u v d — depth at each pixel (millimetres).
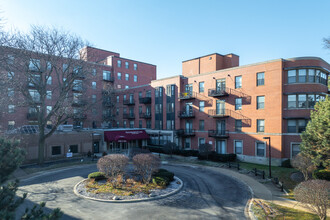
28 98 25891
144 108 43906
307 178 18531
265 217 11727
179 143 36938
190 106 35875
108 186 17000
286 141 26078
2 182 6230
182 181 19297
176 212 12727
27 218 6258
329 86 19844
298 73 25641
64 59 29281
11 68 25484
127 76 55625
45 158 29875
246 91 28984
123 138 36594
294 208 12906
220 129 31922
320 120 17328
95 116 48031
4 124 35125
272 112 26578
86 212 12602
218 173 22656
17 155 6543
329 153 17062
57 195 15531
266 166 25641
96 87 47156
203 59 36781
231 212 12781
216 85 32438
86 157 32562
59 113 27641
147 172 17672
